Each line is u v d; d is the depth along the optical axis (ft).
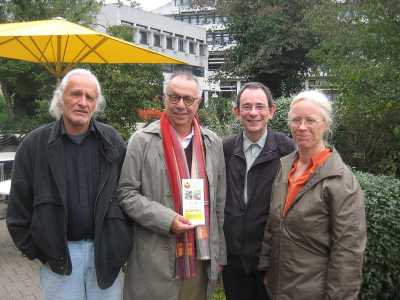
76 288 11.11
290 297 10.67
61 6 66.64
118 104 42.39
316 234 10.40
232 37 77.66
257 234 12.39
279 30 68.54
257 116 12.43
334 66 21.86
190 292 11.65
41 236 10.62
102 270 11.02
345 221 10.07
